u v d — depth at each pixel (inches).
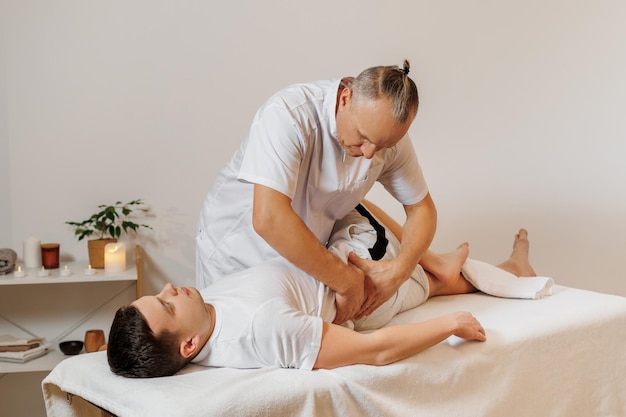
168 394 52.8
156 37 105.8
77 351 101.9
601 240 120.1
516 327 71.3
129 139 106.8
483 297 84.3
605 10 116.0
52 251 102.3
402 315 77.7
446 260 84.4
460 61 115.7
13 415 106.4
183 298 58.9
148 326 56.4
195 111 108.3
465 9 115.0
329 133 65.4
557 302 79.7
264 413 53.8
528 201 119.0
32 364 97.9
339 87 64.6
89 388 57.1
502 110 117.2
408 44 114.2
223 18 107.6
